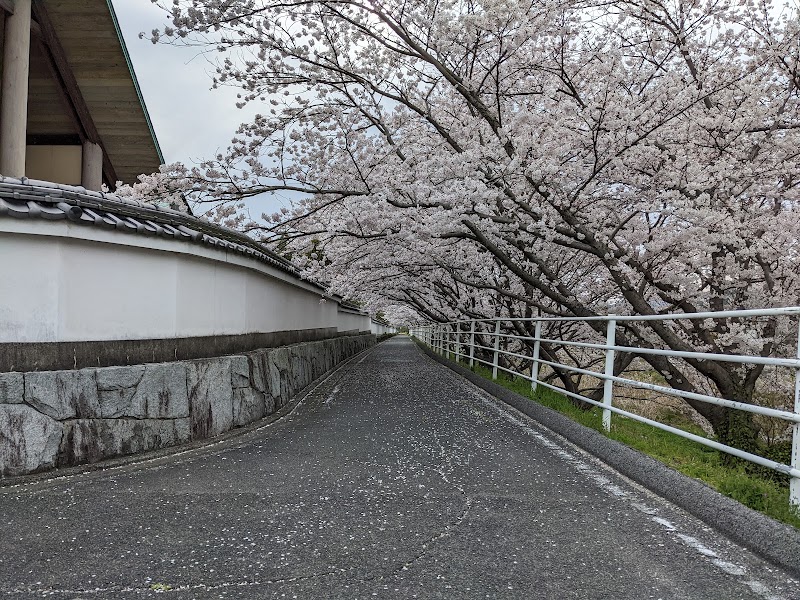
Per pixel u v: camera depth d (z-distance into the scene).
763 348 8.84
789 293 8.64
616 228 8.73
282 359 9.33
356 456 5.53
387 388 11.92
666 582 2.87
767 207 9.36
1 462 4.44
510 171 7.82
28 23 10.46
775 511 3.47
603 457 5.54
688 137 8.54
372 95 9.22
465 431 6.95
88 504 3.96
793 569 2.97
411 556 3.15
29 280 4.71
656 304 11.46
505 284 13.35
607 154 8.12
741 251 8.18
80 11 11.55
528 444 6.23
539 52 8.91
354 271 13.73
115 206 5.33
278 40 8.43
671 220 9.07
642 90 9.41
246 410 7.18
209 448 5.85
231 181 8.87
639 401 14.02
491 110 8.80
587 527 3.65
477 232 9.52
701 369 7.85
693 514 3.92
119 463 5.06
